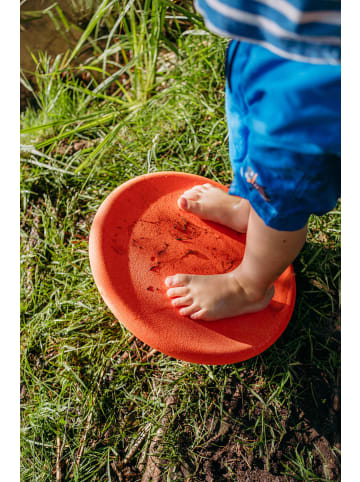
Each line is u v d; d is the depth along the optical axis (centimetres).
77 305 138
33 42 199
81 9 206
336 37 64
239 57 83
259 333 113
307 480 110
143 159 167
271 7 63
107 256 113
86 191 163
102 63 200
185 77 176
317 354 129
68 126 177
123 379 126
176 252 120
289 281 125
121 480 113
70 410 124
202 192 131
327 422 118
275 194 86
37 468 116
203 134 169
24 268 149
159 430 118
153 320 107
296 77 73
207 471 112
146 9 169
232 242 126
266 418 119
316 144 77
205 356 106
